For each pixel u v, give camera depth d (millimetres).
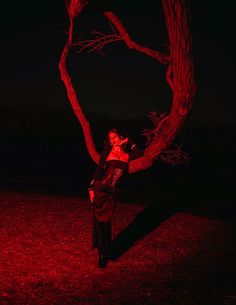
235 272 5637
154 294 4867
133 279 5277
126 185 11438
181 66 5289
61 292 4805
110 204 5633
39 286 4930
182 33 5188
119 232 7137
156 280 5273
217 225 7836
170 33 5262
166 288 5047
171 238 6973
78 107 5988
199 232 7359
